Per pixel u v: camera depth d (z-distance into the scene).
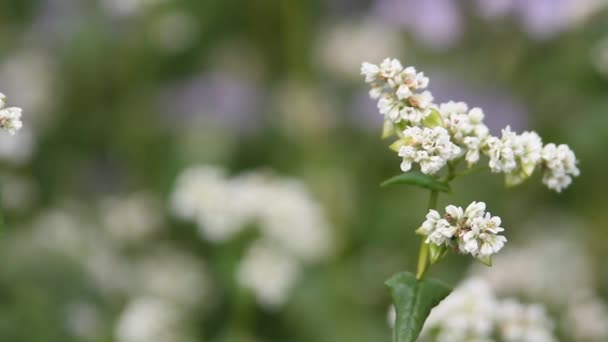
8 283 0.85
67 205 1.03
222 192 0.83
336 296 0.93
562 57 0.96
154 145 1.11
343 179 1.03
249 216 0.82
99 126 1.10
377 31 1.12
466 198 0.96
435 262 0.53
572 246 0.94
